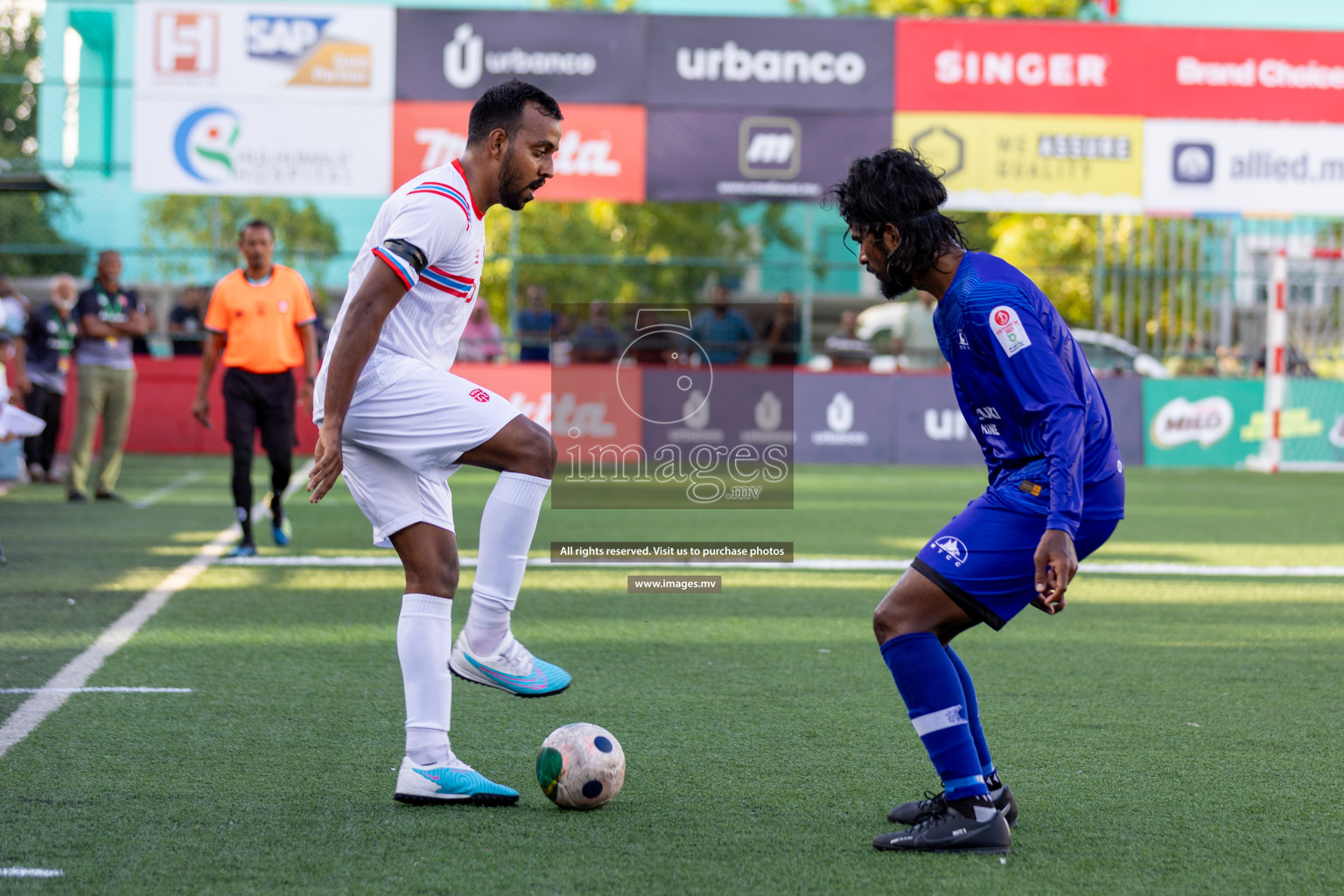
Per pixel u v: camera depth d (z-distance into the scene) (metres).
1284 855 9.30
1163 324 49.34
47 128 45.88
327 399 9.73
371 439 10.27
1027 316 8.89
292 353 23.70
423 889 8.36
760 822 9.88
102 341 32.22
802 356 50.22
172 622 17.42
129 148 46.22
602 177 45.22
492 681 10.91
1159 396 48.12
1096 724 13.01
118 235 48.97
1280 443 47.22
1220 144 46.62
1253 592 21.45
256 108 44.38
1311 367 49.38
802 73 45.44
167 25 44.03
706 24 45.09
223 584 20.55
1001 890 8.55
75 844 9.12
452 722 12.70
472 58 44.69
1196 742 12.34
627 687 14.28
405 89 44.56
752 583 21.77
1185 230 48.84
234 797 10.25
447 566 10.51
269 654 15.53
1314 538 28.41
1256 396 48.25
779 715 13.15
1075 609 19.75
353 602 19.19
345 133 44.62
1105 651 16.62
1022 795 10.69
